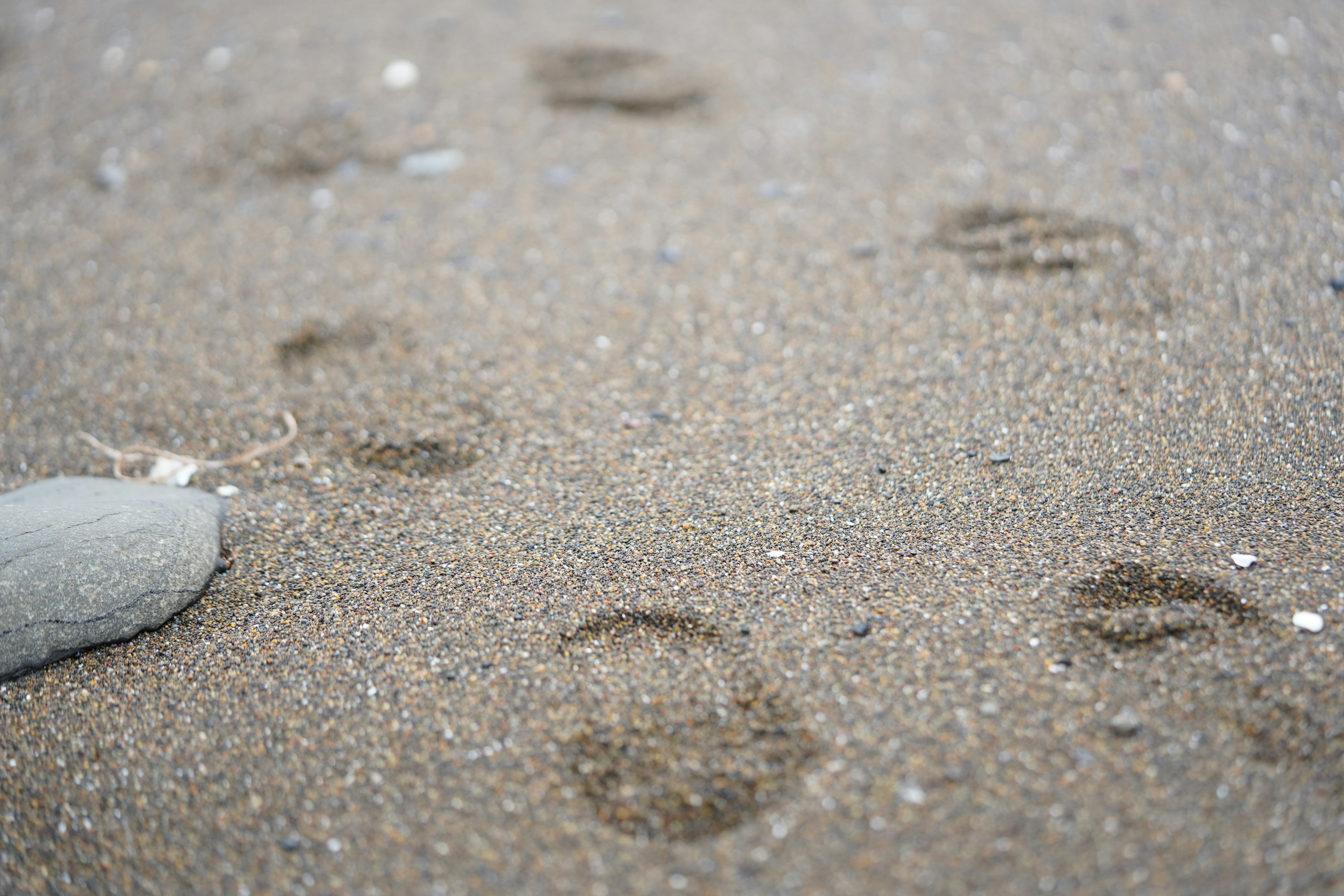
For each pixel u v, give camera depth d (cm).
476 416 138
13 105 165
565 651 125
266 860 119
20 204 155
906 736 121
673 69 164
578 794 120
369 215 152
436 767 121
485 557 130
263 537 132
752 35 167
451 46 168
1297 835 117
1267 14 163
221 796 121
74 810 121
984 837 118
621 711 123
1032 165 151
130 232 152
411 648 126
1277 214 145
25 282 149
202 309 146
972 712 121
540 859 118
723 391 138
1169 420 134
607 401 138
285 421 138
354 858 119
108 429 138
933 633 124
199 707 124
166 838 120
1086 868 117
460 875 118
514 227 151
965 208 149
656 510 132
